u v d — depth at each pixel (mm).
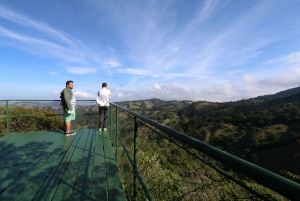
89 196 1988
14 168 2656
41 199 1917
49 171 2572
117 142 3193
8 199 1904
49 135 4703
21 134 4789
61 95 4387
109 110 5211
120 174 2686
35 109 8547
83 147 3703
